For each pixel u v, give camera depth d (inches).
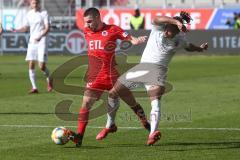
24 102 2207.2
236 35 4527.6
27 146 1398.9
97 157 1277.1
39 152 1330.0
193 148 1378.0
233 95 2411.4
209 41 4544.8
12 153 1318.9
